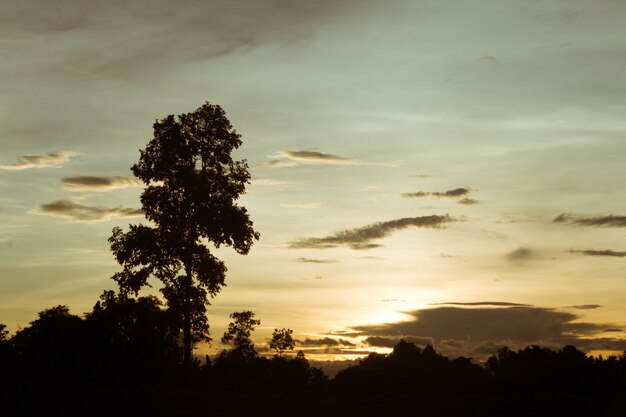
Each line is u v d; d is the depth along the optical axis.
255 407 34.38
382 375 42.59
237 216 47.66
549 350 43.81
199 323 46.50
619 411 35.66
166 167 47.56
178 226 47.00
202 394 36.06
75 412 31.28
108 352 44.56
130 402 33.56
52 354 44.59
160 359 45.34
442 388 41.62
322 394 38.66
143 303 46.31
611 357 42.97
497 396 38.72
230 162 48.66
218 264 47.34
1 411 30.56
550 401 36.56
